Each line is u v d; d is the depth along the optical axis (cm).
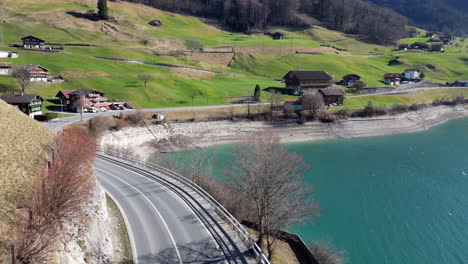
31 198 2125
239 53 18750
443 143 9588
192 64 16462
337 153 8525
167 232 2956
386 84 16525
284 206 3375
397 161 7881
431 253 4197
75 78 11619
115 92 11019
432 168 7369
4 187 2097
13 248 1700
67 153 2975
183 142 8650
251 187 3309
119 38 18538
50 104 9356
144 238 2853
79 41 17125
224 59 18200
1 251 1669
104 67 13525
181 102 11156
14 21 17538
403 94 14562
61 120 7781
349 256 4056
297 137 9800
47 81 10931
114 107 9856
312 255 3406
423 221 4950
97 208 2858
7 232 1802
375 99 13650
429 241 4453
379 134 10525
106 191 3928
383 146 9250
